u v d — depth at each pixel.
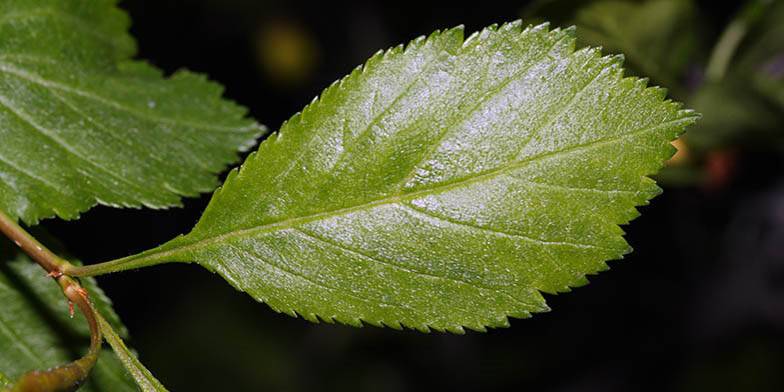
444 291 0.19
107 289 0.45
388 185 0.19
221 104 0.22
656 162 0.18
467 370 0.47
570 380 0.44
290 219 0.19
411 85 0.19
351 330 0.49
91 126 0.21
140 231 0.39
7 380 0.20
